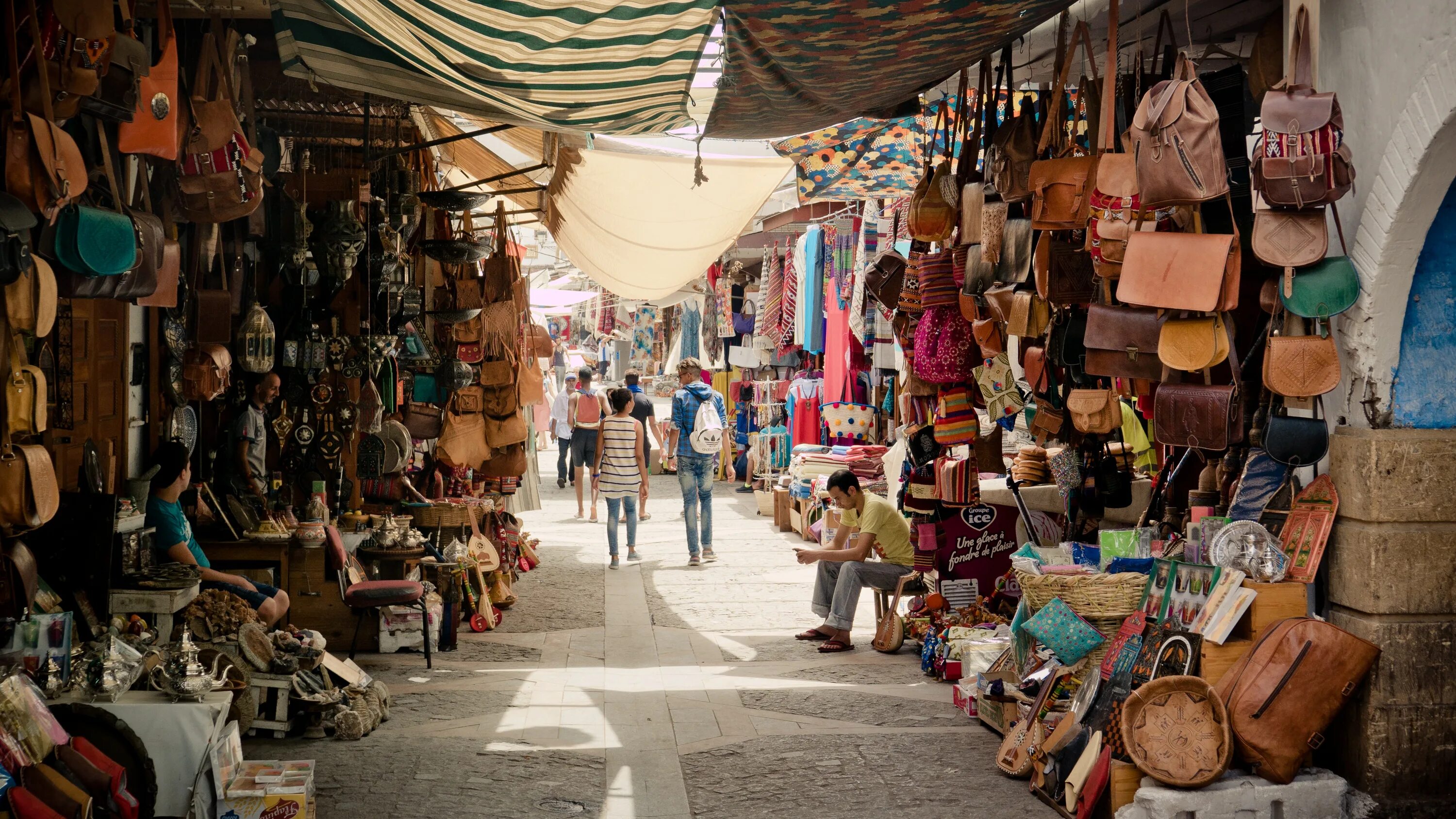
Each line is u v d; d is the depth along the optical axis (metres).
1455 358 4.60
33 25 3.66
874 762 5.67
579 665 7.76
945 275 7.20
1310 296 4.49
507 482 11.31
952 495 8.00
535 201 11.27
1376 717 4.50
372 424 8.17
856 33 4.53
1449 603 4.52
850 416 13.58
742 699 6.89
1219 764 4.39
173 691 4.32
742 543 13.49
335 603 7.88
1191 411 4.77
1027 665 5.96
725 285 18.16
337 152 8.33
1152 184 4.42
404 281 8.61
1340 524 4.69
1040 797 5.15
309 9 4.80
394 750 5.82
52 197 3.64
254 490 7.67
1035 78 7.22
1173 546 5.29
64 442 5.86
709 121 5.94
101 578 5.46
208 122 4.92
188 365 6.61
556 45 4.36
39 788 3.64
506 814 4.93
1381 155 4.41
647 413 15.49
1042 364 6.41
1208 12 5.74
